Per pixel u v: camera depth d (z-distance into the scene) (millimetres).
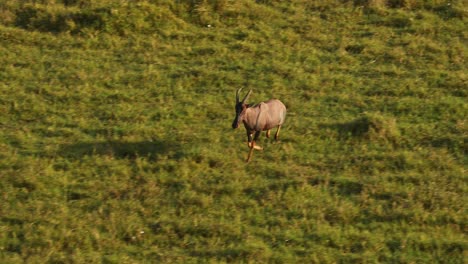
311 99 68062
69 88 69625
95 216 52969
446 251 49719
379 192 55156
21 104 66812
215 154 59281
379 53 75750
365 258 48719
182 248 50219
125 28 79000
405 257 49125
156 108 66500
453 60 74500
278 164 58719
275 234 51031
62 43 77500
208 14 81625
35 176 56750
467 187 55812
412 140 61938
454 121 64875
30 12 81938
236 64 73625
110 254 49500
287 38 78250
